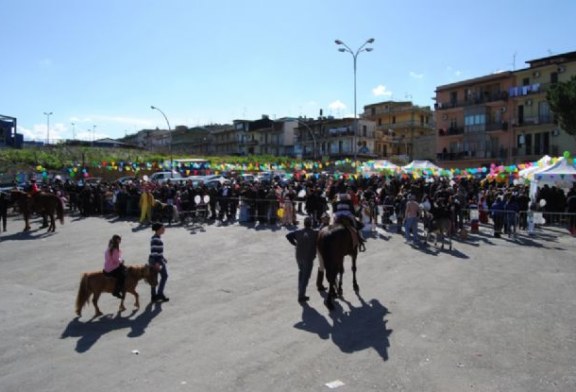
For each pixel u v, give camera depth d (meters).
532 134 49.75
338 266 9.63
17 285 11.56
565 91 37.06
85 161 50.12
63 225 22.08
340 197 10.95
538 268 12.77
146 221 22.42
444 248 15.66
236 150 105.06
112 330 8.30
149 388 6.02
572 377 6.22
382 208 20.19
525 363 6.66
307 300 9.88
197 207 22.48
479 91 55.31
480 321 8.46
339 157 77.25
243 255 14.67
